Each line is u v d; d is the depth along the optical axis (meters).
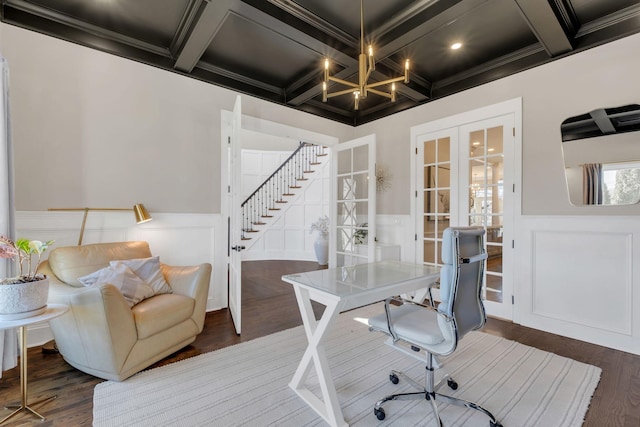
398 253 4.26
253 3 2.27
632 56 2.48
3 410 1.70
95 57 2.75
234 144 3.00
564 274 2.81
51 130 2.55
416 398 1.77
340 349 2.50
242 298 4.02
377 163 4.60
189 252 3.29
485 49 3.05
